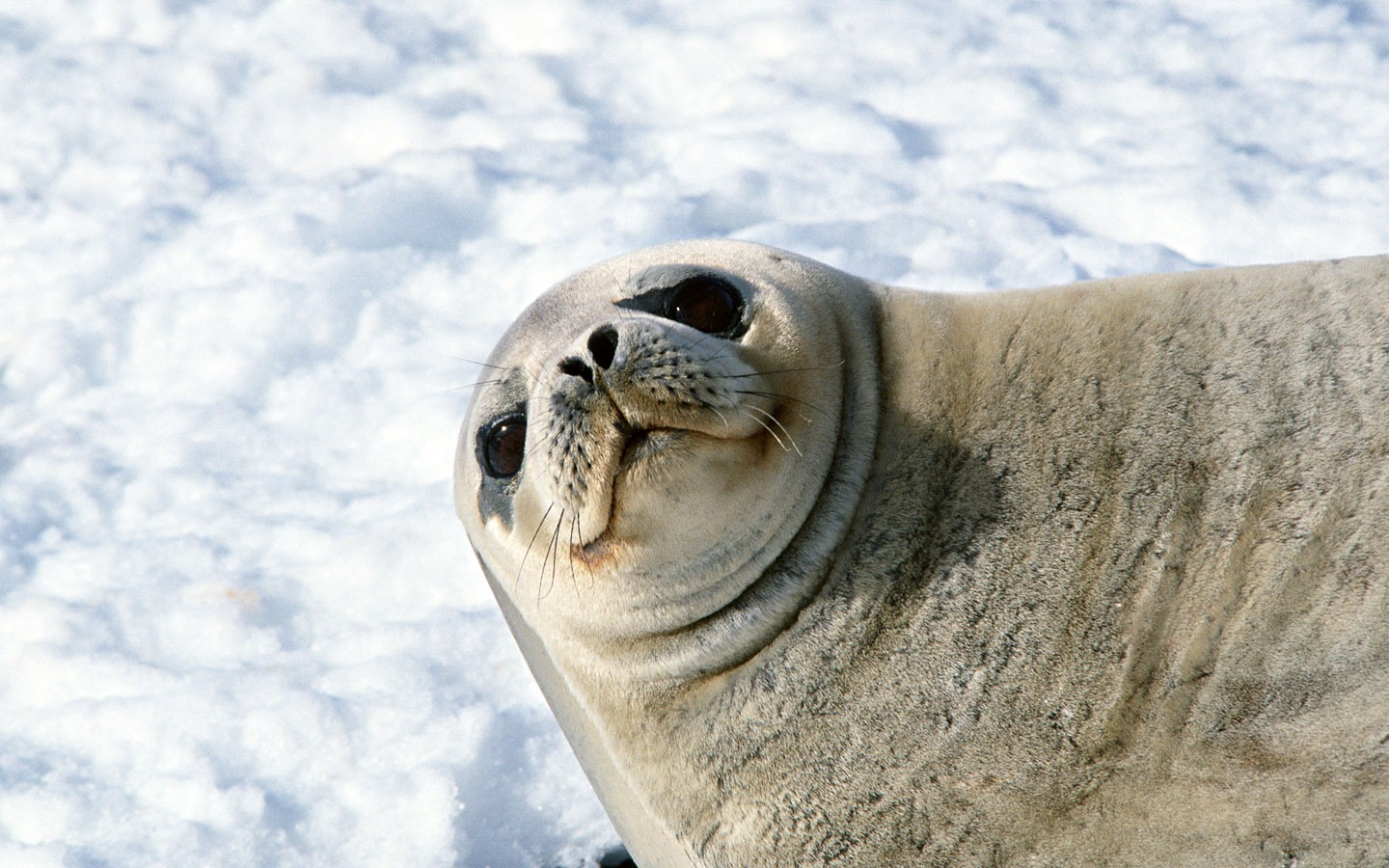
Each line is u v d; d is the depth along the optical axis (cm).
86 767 1645
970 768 1048
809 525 1115
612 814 1323
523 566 1209
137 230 2941
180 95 3422
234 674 1770
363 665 1767
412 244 2800
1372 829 946
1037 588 1049
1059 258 2419
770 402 1084
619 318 1095
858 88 3116
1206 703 995
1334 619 980
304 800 1574
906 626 1078
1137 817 1003
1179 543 1027
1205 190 2548
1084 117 2902
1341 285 1062
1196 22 3183
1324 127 2714
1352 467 1002
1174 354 1075
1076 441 1071
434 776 1568
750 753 1123
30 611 1923
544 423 1084
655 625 1149
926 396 1127
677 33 3444
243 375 2512
